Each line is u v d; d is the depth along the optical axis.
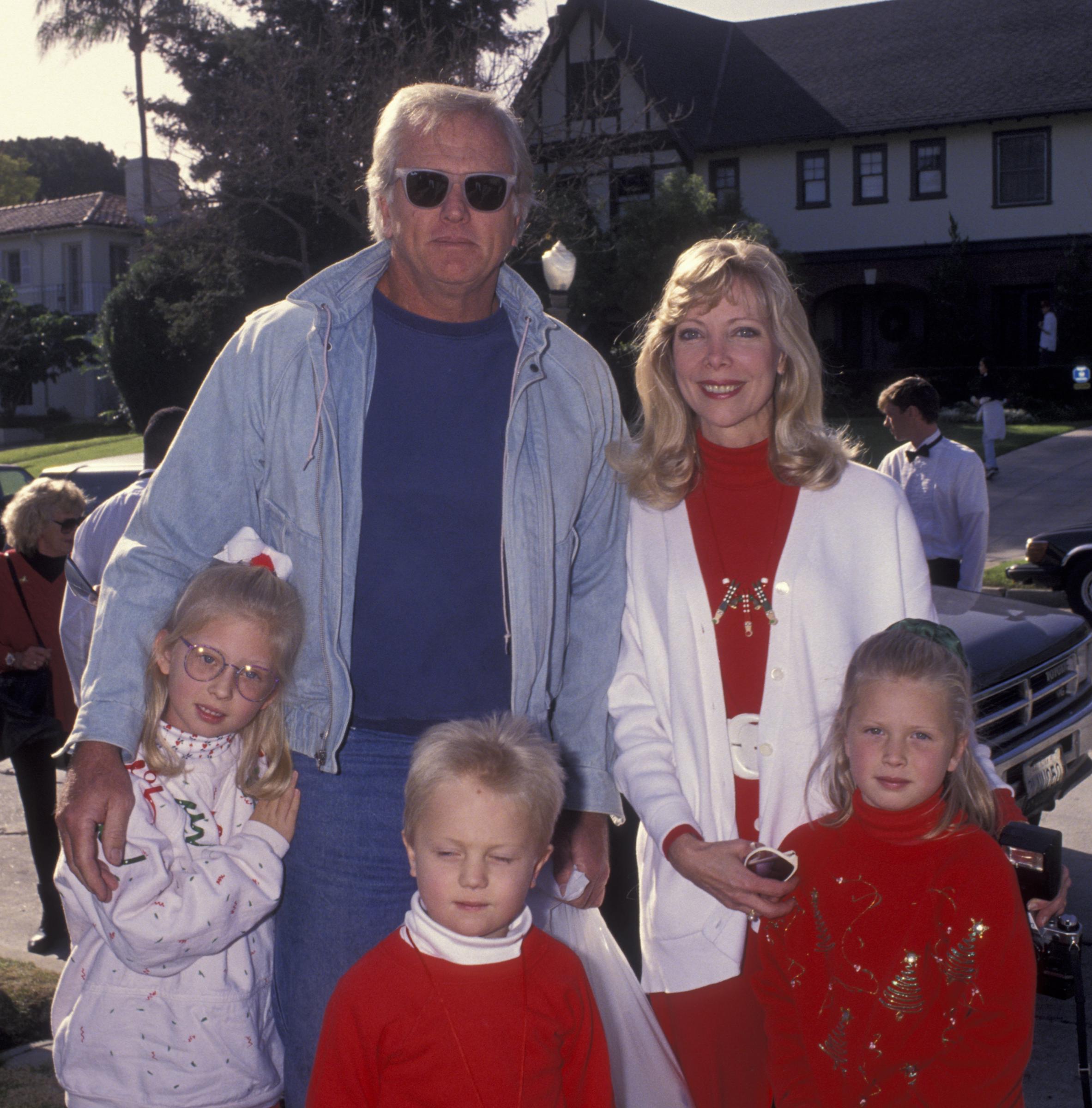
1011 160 28.88
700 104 31.72
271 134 20.67
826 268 30.56
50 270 41.28
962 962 2.12
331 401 2.41
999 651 4.55
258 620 2.33
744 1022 2.59
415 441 2.46
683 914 2.60
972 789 2.27
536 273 21.98
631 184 30.05
